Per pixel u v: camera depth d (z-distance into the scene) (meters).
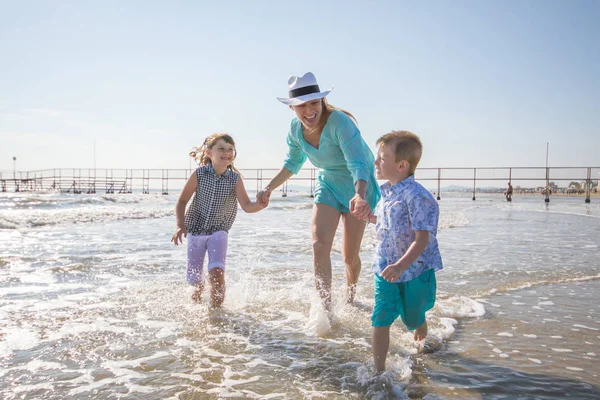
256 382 1.86
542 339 2.40
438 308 2.92
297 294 3.30
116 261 4.43
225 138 3.18
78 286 3.42
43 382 1.82
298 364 2.06
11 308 2.81
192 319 2.70
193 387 1.81
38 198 17.12
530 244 6.00
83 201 15.87
